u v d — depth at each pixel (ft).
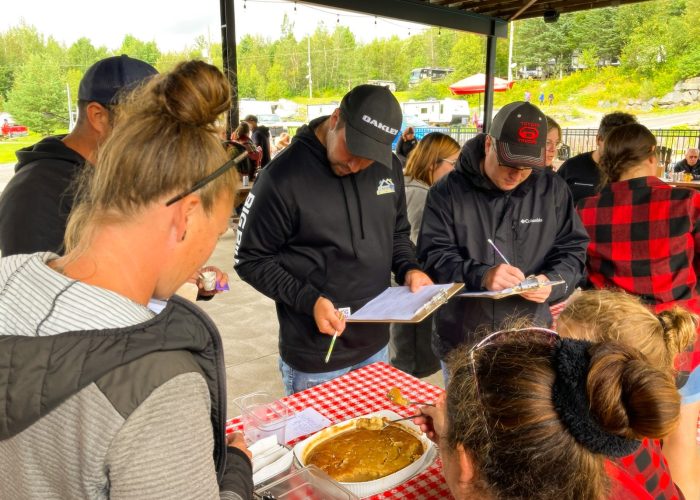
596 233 6.55
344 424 4.58
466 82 41.81
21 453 1.87
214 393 2.35
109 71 3.99
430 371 9.27
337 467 4.08
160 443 1.79
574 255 6.35
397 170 6.65
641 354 2.31
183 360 1.99
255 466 3.90
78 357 1.80
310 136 5.75
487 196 6.33
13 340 1.83
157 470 1.77
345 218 5.85
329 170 5.78
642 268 6.30
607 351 2.25
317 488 3.56
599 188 6.72
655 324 3.98
